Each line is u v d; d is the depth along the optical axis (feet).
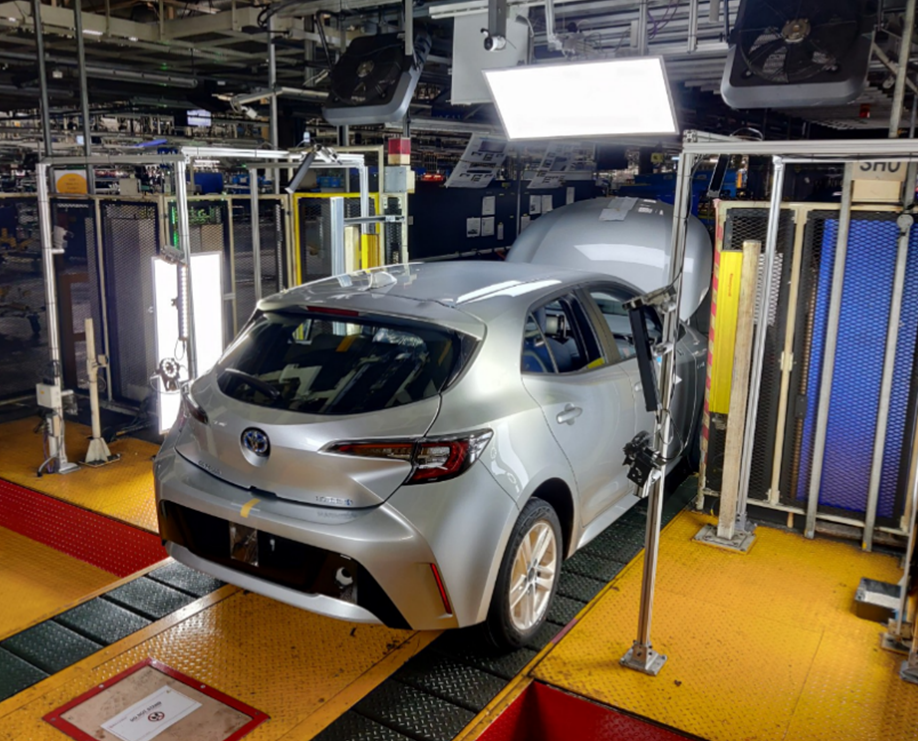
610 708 9.53
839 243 13.50
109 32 30.14
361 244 21.88
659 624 11.55
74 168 22.35
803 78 13.74
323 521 9.22
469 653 10.80
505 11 17.33
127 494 16.55
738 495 14.65
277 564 9.66
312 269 23.12
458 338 10.14
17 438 20.30
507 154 37.65
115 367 21.67
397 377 9.82
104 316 21.39
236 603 12.00
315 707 9.55
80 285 37.99
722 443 15.33
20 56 35.22
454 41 19.10
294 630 11.28
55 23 28.22
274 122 23.62
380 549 8.97
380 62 18.56
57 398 17.54
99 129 60.13
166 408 18.97
